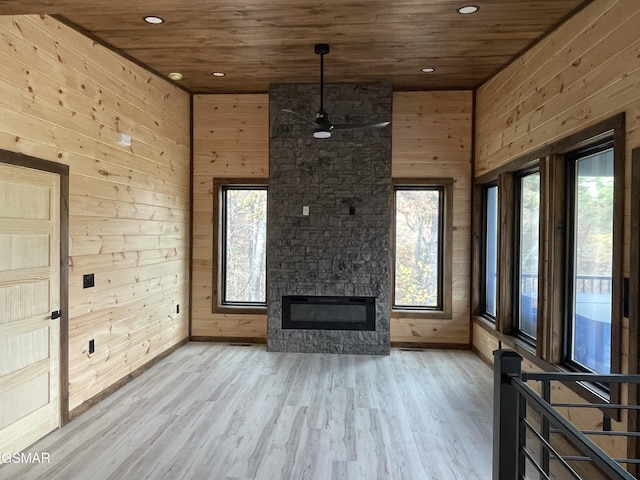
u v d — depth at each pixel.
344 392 3.87
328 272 5.07
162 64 4.44
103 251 3.75
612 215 2.79
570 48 3.12
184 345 5.47
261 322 5.59
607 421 2.62
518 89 4.05
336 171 5.05
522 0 3.01
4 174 2.67
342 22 3.48
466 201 5.38
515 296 4.37
